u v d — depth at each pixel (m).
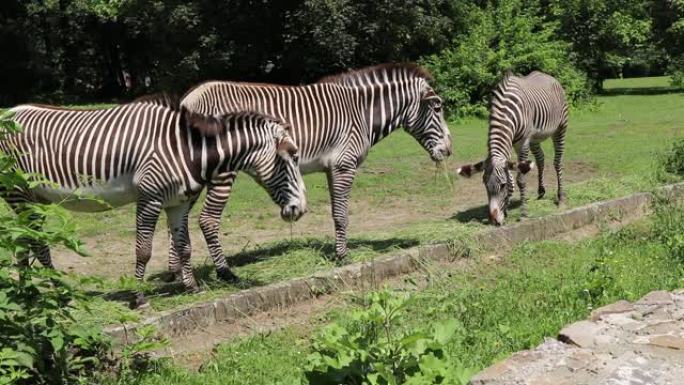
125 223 9.75
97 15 27.88
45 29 30.11
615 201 9.35
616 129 18.42
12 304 3.95
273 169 6.37
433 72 21.92
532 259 7.52
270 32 23.23
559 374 4.02
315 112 7.28
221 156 6.05
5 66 29.03
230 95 7.13
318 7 20.16
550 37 26.12
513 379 3.97
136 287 4.74
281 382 4.52
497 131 8.82
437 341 3.79
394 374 3.71
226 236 9.13
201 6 22.11
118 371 4.82
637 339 4.50
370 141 7.66
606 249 7.44
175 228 6.29
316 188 11.88
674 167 11.70
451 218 9.55
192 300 6.15
